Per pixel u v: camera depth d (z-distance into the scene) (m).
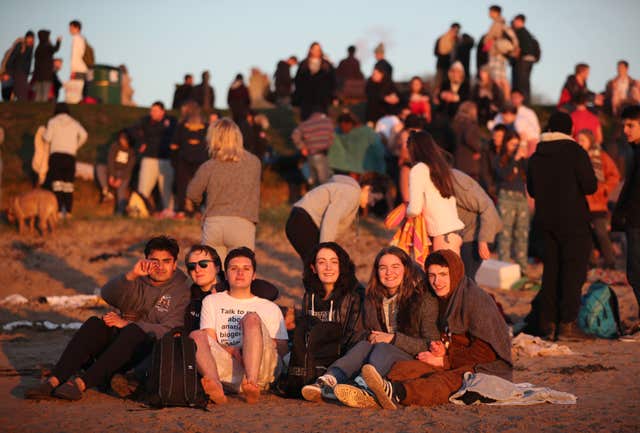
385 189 16.41
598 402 5.80
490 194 13.92
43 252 14.01
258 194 8.41
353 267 6.53
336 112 22.00
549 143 8.59
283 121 21.86
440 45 20.39
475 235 8.10
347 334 6.35
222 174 8.17
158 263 6.60
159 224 15.75
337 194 8.41
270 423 5.18
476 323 6.00
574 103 15.96
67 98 22.92
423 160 7.77
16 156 18.61
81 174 18.11
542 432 4.94
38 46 21.89
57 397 5.90
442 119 15.65
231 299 6.40
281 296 11.80
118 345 6.02
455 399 5.76
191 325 6.56
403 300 6.22
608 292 8.94
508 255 12.88
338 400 5.93
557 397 5.79
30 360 7.56
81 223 15.91
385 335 6.13
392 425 5.11
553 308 8.73
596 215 13.06
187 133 16.03
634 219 8.39
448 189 7.71
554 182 8.52
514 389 5.77
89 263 13.51
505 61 20.30
